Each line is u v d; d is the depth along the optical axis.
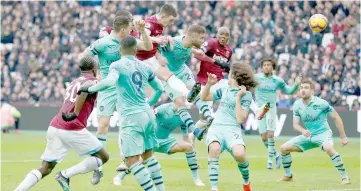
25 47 45.16
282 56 41.12
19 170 20.50
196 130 16.84
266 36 41.97
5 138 34.69
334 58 39.81
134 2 46.22
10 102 42.22
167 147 17.11
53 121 14.29
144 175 13.73
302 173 20.42
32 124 41.25
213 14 44.44
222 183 17.84
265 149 29.12
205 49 21.23
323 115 18.25
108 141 32.72
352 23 42.19
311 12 42.94
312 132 18.31
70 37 45.59
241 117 14.76
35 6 48.31
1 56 45.28
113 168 21.38
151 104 14.80
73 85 14.37
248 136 37.25
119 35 16.72
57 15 47.12
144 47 16.14
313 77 38.69
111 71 13.55
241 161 14.76
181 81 17.86
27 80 42.66
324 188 16.91
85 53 17.12
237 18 43.62
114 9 45.94
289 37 41.75
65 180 14.44
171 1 45.66
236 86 15.03
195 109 36.78
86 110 14.27
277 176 19.67
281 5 43.81
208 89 15.12
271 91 22.84
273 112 22.61
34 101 42.00
